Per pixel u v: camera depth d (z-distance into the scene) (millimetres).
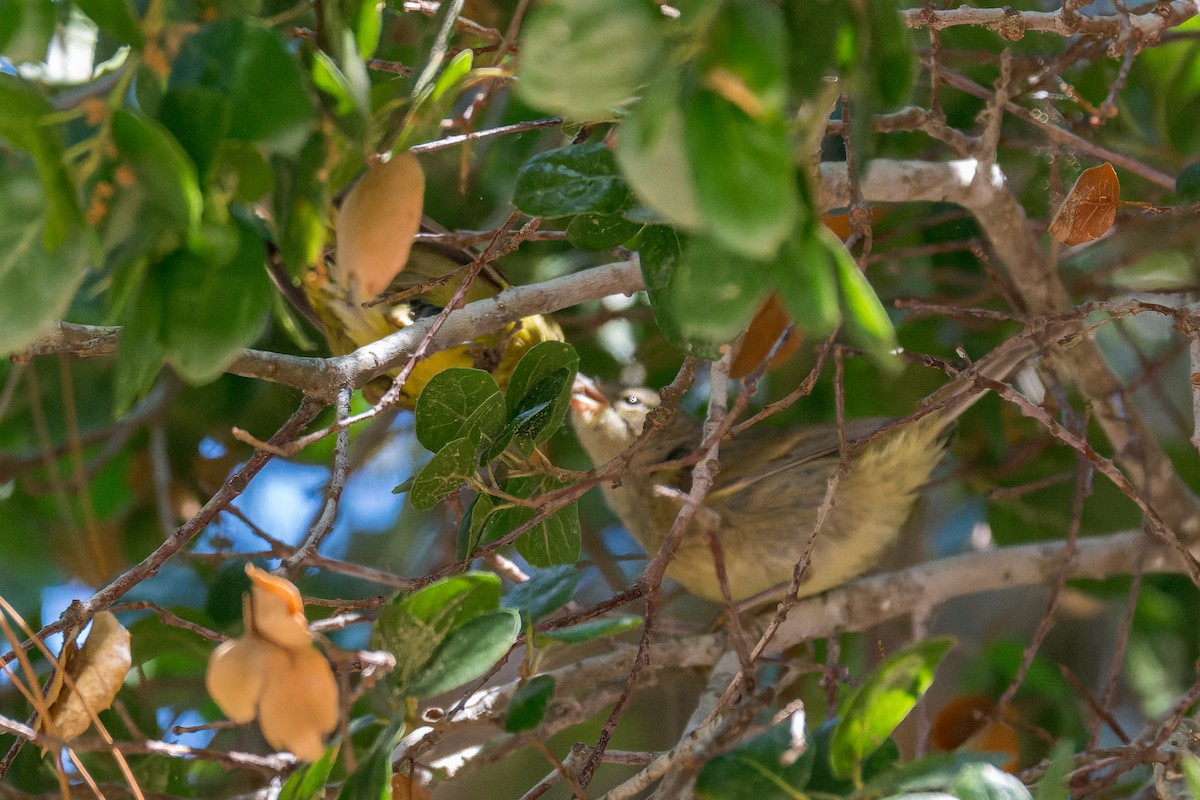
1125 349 12758
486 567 10672
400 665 5086
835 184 7582
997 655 10758
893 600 9555
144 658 8586
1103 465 6680
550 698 5176
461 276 9156
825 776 5281
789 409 11453
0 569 11352
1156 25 6723
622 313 10617
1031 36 9375
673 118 3188
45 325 3783
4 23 4141
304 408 6914
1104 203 6539
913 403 11102
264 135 3871
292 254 4398
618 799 5652
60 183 3574
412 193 4359
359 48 4684
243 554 7281
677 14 3295
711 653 8953
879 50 3691
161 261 3910
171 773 8344
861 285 3557
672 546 6660
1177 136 9219
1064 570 8141
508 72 4840
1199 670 6570
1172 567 9703
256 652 4328
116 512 11477
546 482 6988
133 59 3756
